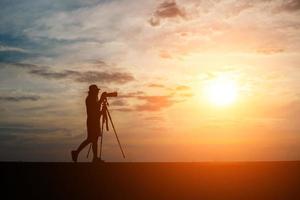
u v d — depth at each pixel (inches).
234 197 384.5
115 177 437.4
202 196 386.0
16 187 398.6
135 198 378.6
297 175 460.4
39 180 420.2
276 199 377.4
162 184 422.6
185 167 490.6
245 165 512.4
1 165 472.4
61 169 454.9
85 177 432.8
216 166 501.0
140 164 488.7
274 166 504.7
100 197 380.2
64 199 370.9
